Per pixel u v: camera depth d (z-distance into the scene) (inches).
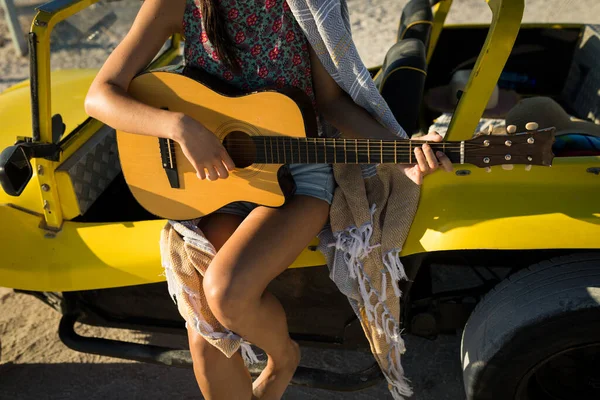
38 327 116.8
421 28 108.0
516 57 127.0
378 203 77.9
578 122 95.7
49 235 84.7
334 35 70.2
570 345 72.6
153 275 80.9
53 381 104.7
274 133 74.4
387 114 74.7
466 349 80.6
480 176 76.2
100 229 84.0
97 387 103.0
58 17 79.8
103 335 114.0
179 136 71.0
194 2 74.4
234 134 76.2
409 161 70.7
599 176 74.0
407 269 79.7
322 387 87.4
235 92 76.8
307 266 80.4
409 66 91.7
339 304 84.0
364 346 87.7
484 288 85.7
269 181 76.6
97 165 92.0
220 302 70.7
